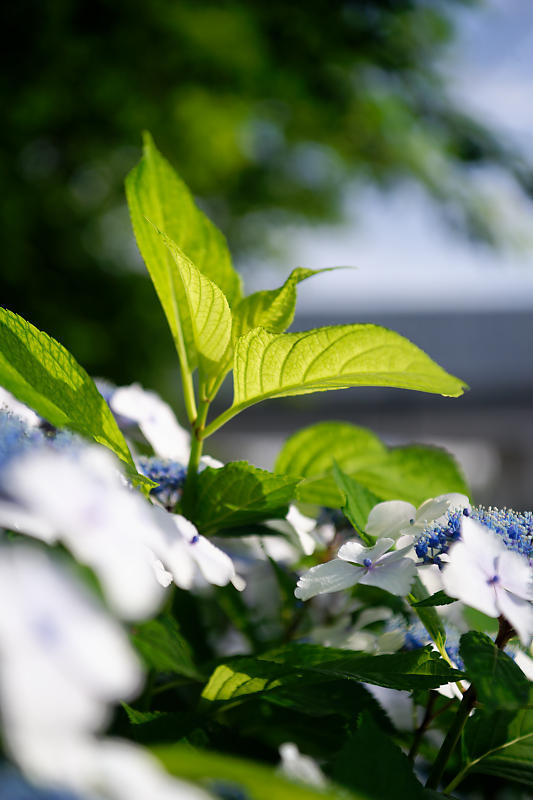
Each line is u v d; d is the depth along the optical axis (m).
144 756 0.34
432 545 0.47
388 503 0.51
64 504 0.37
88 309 3.54
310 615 0.63
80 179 3.84
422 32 3.78
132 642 0.44
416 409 5.43
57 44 3.25
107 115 3.54
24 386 0.44
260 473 0.53
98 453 0.43
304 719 0.51
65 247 3.60
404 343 0.48
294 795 0.34
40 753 0.31
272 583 0.66
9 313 0.49
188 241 0.56
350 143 4.23
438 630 0.49
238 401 0.53
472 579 0.44
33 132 3.50
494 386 5.62
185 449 0.60
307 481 0.61
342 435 0.62
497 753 0.48
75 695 0.32
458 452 5.02
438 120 4.04
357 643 0.57
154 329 3.64
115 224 3.91
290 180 4.60
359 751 0.41
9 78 3.28
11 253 3.34
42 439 0.42
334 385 0.51
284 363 0.51
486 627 0.54
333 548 0.64
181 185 0.57
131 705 0.50
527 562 0.45
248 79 3.62
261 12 3.45
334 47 3.61
